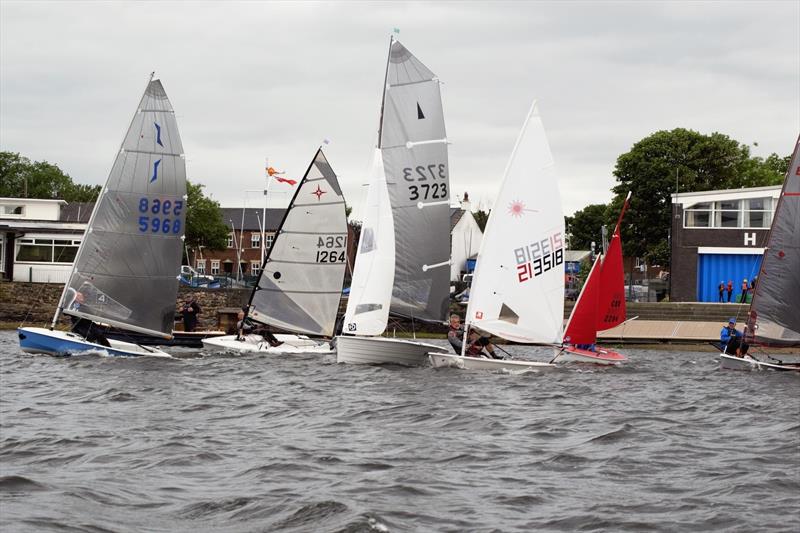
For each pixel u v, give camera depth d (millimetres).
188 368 35594
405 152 39188
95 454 18328
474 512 14352
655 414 25281
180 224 39875
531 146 35312
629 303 64625
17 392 28109
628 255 94375
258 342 42562
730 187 92812
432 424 22750
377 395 28219
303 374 33812
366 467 17422
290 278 42719
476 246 113500
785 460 18531
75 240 72250
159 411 24672
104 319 39312
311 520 13758
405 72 39344
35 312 69125
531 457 18609
